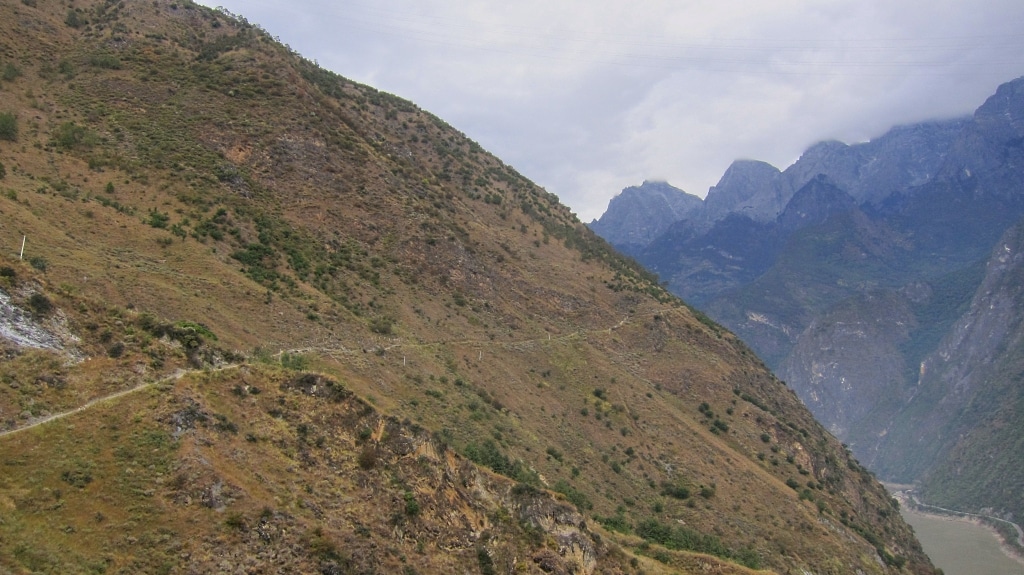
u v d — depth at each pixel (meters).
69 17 119.31
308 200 103.44
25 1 117.00
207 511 34.56
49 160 84.38
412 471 45.59
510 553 47.25
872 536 101.12
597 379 104.50
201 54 121.00
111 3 131.12
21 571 28.56
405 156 138.12
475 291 110.88
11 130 85.25
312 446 42.50
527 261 129.50
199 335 47.06
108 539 31.77
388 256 104.38
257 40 131.88
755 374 135.88
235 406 41.72
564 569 49.03
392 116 159.12
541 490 54.00
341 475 42.00
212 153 99.56
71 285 57.38
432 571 40.88
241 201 94.12
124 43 116.69
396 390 72.94
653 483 87.44
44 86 101.50
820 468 118.56
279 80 119.69
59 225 68.44
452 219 123.62
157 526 33.03
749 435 110.88
